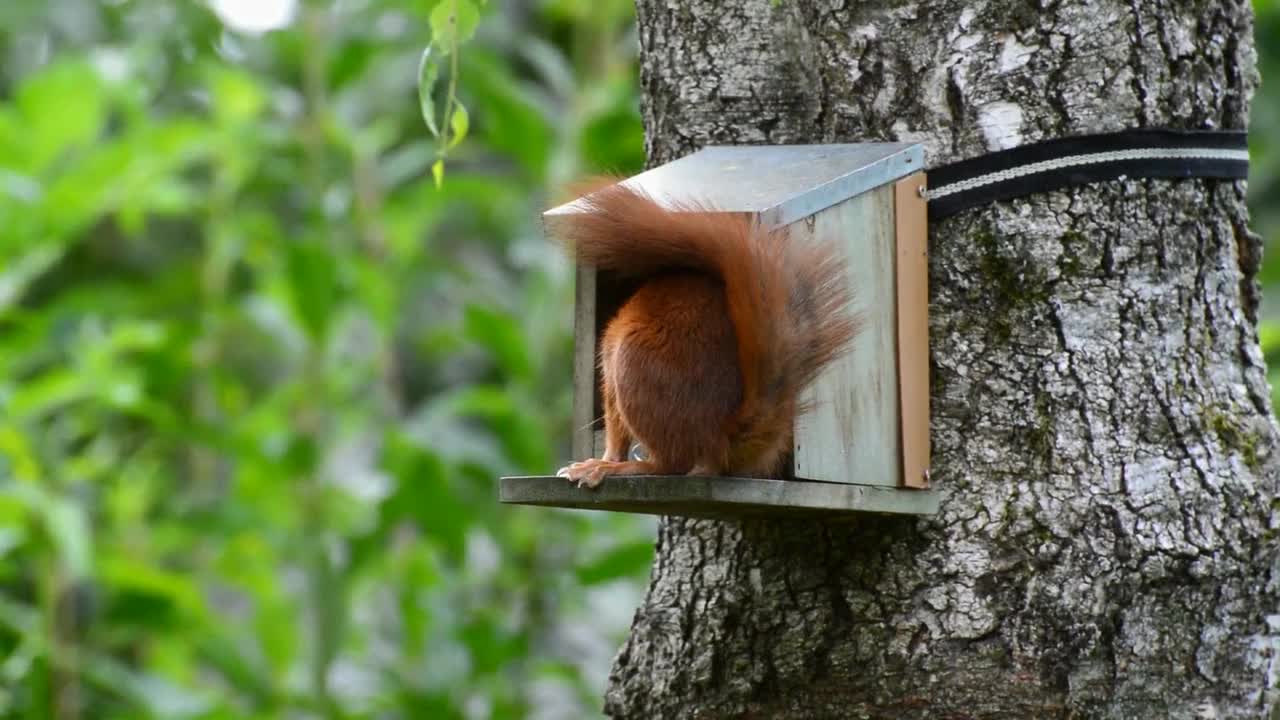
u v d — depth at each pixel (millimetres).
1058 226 6043
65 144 11555
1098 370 6016
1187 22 6172
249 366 13273
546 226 5910
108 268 13844
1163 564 5926
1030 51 6082
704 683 6371
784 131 6578
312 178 11484
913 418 6004
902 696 5988
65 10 14000
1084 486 5965
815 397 5734
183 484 13180
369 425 11531
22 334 11156
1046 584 5930
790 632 6195
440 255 12914
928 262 6117
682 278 6062
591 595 11891
